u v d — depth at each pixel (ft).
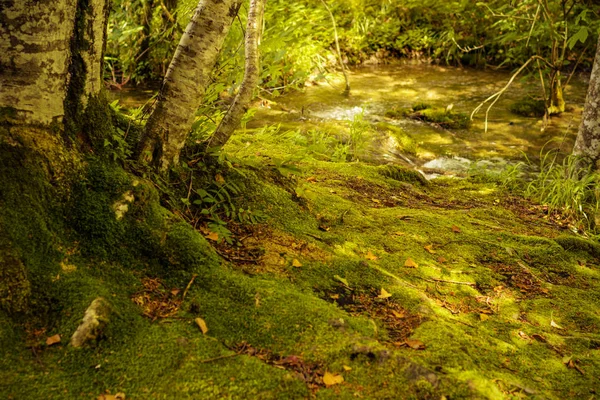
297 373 7.37
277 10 32.48
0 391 6.57
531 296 11.02
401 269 10.89
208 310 8.32
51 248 8.21
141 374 7.10
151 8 28.32
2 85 8.10
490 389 7.47
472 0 40.22
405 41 39.32
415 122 26.94
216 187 11.08
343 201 13.37
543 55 36.22
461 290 10.69
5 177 8.04
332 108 28.09
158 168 10.17
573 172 17.81
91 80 8.96
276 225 11.10
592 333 10.07
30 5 7.90
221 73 15.84
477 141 24.89
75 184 8.78
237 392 6.97
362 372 7.49
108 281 8.38
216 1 9.43
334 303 9.21
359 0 39.81
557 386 8.38
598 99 17.11
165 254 8.95
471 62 38.65
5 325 7.30
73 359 7.18
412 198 15.65
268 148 16.81
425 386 7.32
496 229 13.92
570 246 13.30
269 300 8.57
